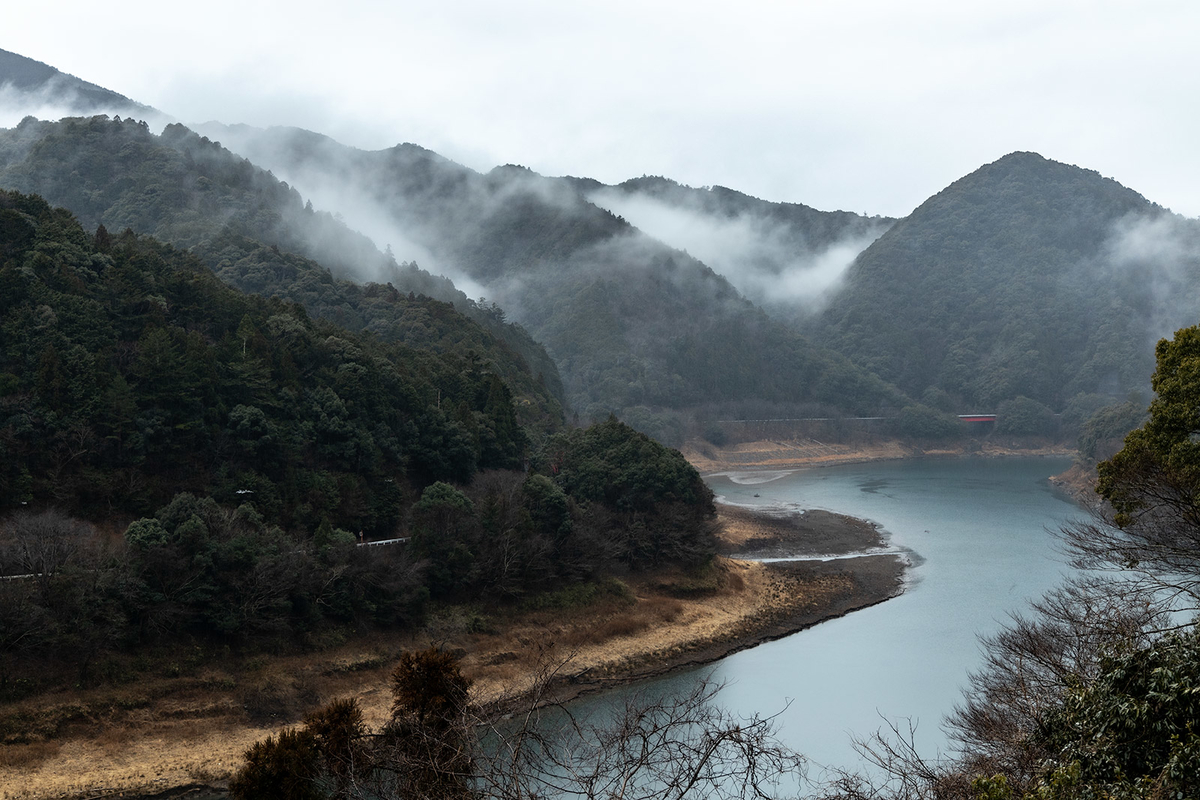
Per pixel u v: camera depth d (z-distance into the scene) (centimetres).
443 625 6378
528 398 13125
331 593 6000
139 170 19250
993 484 17175
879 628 7025
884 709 4997
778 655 6462
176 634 5481
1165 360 3156
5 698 4747
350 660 5859
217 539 5759
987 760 2391
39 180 18612
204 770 4694
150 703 5088
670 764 2205
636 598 7681
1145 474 2939
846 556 10062
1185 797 1590
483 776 1855
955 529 11512
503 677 5994
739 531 11394
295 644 5816
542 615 6956
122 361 6988
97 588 5212
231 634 5597
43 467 6128
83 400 6400
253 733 5106
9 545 5350
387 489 7619
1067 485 16175
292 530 6688
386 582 6212
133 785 4525
